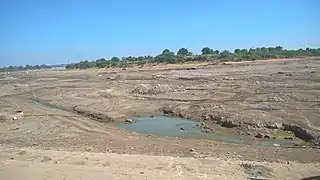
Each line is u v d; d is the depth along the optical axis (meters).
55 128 29.41
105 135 26.67
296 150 20.86
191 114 32.09
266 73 61.59
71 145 24.00
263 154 20.36
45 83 77.06
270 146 22.09
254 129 25.47
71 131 28.23
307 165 17.44
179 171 16.45
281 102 33.12
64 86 65.25
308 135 23.19
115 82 63.75
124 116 33.41
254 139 23.88
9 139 26.31
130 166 17.36
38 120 32.75
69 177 15.66
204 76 63.16
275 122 26.11
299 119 26.28
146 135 26.45
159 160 18.39
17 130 29.03
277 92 39.09
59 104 42.88
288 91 39.38
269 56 109.31
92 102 41.34
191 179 15.13
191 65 95.06
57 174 16.08
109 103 39.66
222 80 55.09
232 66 82.50
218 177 15.40
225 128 27.03
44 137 26.62
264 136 24.06
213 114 30.59
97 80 74.12
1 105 43.81
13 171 16.62
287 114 28.03
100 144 24.06
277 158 19.52
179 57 118.00
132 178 15.35
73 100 44.53
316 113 27.78
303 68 67.19
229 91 42.91
